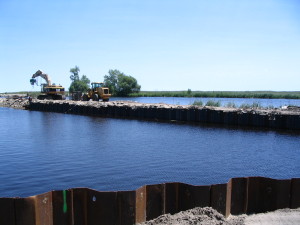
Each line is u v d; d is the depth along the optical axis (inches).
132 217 251.0
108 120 1334.9
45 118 1440.7
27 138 831.7
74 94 2123.5
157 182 440.1
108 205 249.0
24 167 522.9
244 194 281.6
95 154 620.7
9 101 2554.1
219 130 992.9
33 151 654.5
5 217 235.1
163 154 619.8
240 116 1083.9
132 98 3484.3
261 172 499.8
